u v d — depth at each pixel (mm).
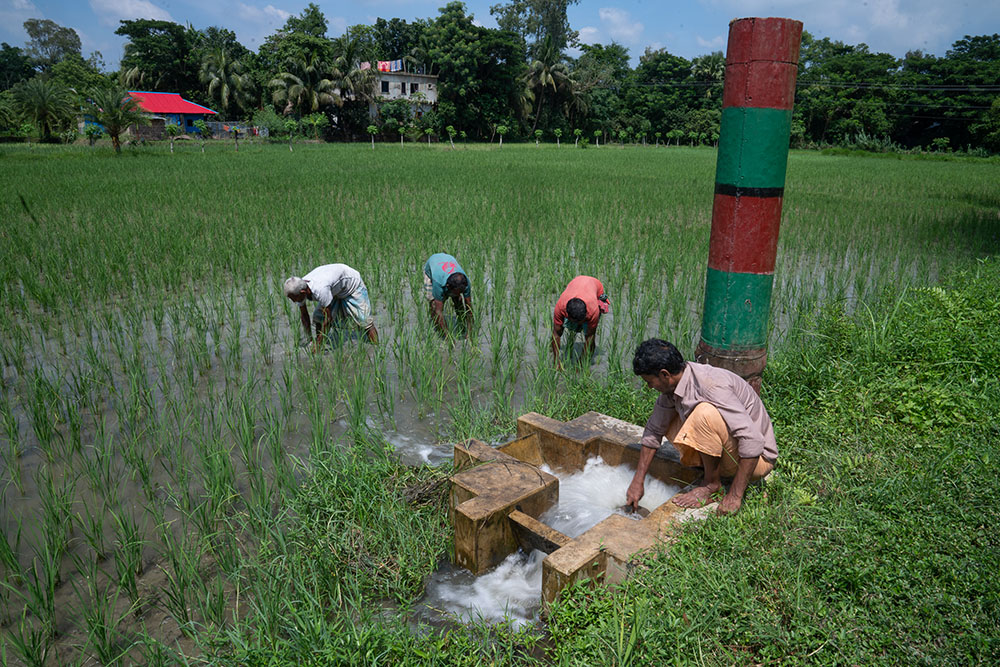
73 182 20125
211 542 3854
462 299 7074
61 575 3650
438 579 3572
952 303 6387
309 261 10352
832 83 73688
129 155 34938
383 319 8086
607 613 2857
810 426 4461
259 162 30062
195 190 18281
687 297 8977
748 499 3516
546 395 5750
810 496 3498
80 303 8289
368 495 4137
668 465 4152
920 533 3086
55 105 41781
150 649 2914
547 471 4633
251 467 4598
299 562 3453
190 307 7793
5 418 5070
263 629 3039
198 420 5359
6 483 4531
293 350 7039
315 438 4707
